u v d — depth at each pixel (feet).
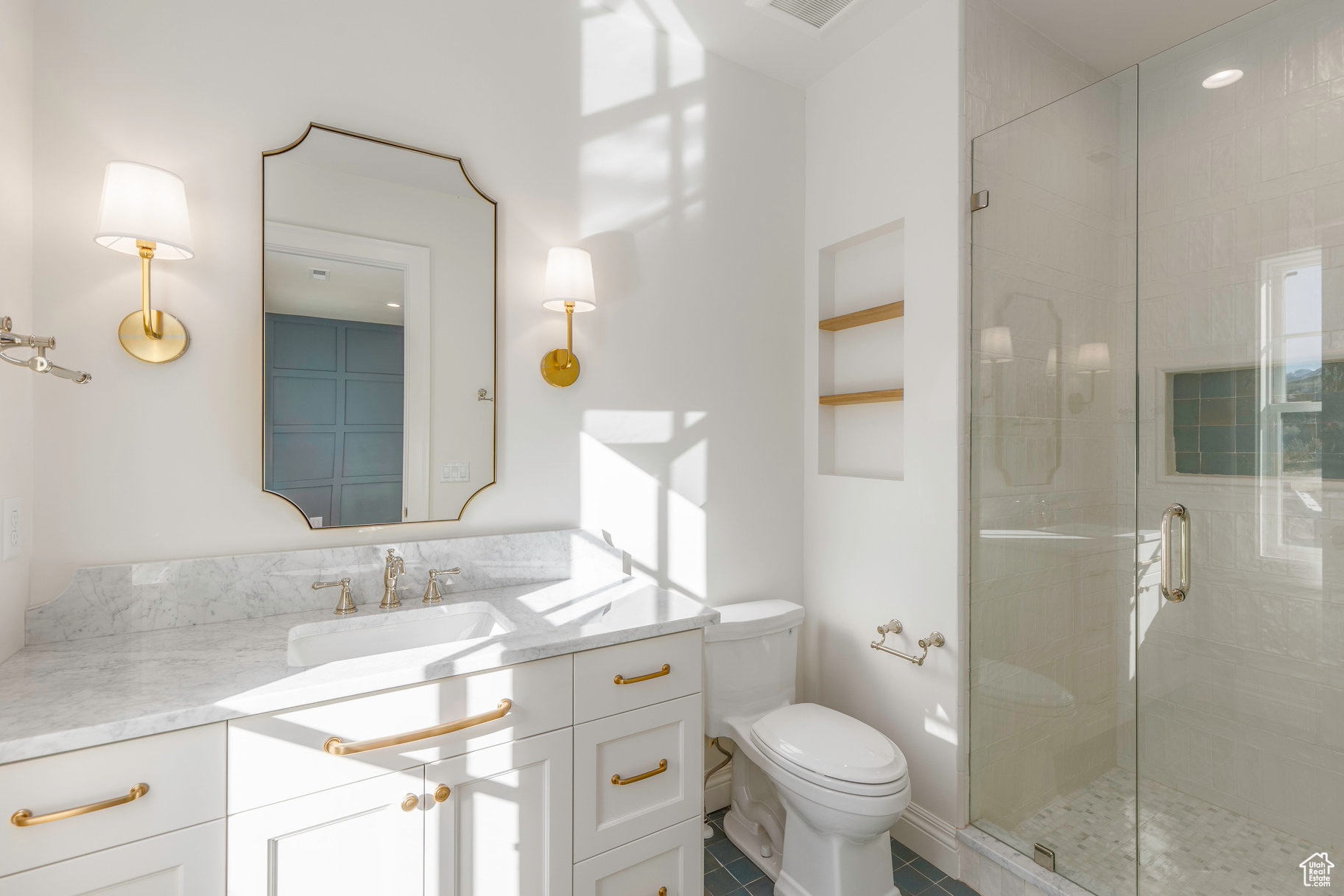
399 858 3.65
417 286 5.33
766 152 7.63
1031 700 5.77
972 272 6.16
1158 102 5.26
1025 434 5.87
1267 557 4.69
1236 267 4.83
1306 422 4.52
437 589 5.14
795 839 5.51
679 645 4.76
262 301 4.70
